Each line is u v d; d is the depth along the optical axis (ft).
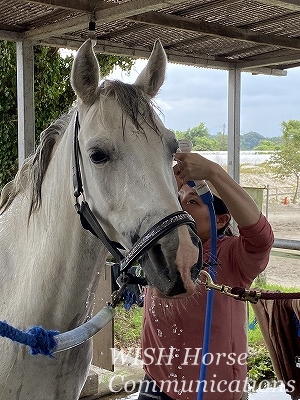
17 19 10.66
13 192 5.56
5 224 5.41
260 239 5.14
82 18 9.75
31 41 11.28
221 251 5.59
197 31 10.94
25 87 11.25
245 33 11.81
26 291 4.85
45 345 3.72
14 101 20.07
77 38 11.98
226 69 14.52
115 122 4.18
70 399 5.18
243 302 5.84
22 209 5.21
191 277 3.88
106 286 9.13
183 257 3.83
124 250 4.38
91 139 4.20
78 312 4.89
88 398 10.27
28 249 4.99
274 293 5.21
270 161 53.72
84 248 4.69
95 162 4.21
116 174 4.15
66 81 21.15
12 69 19.70
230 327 5.58
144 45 12.98
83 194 4.44
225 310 5.54
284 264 27.76
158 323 5.65
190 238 3.92
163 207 3.93
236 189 4.97
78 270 4.72
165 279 3.84
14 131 20.30
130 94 4.32
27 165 5.35
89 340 5.20
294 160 52.08
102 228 4.39
